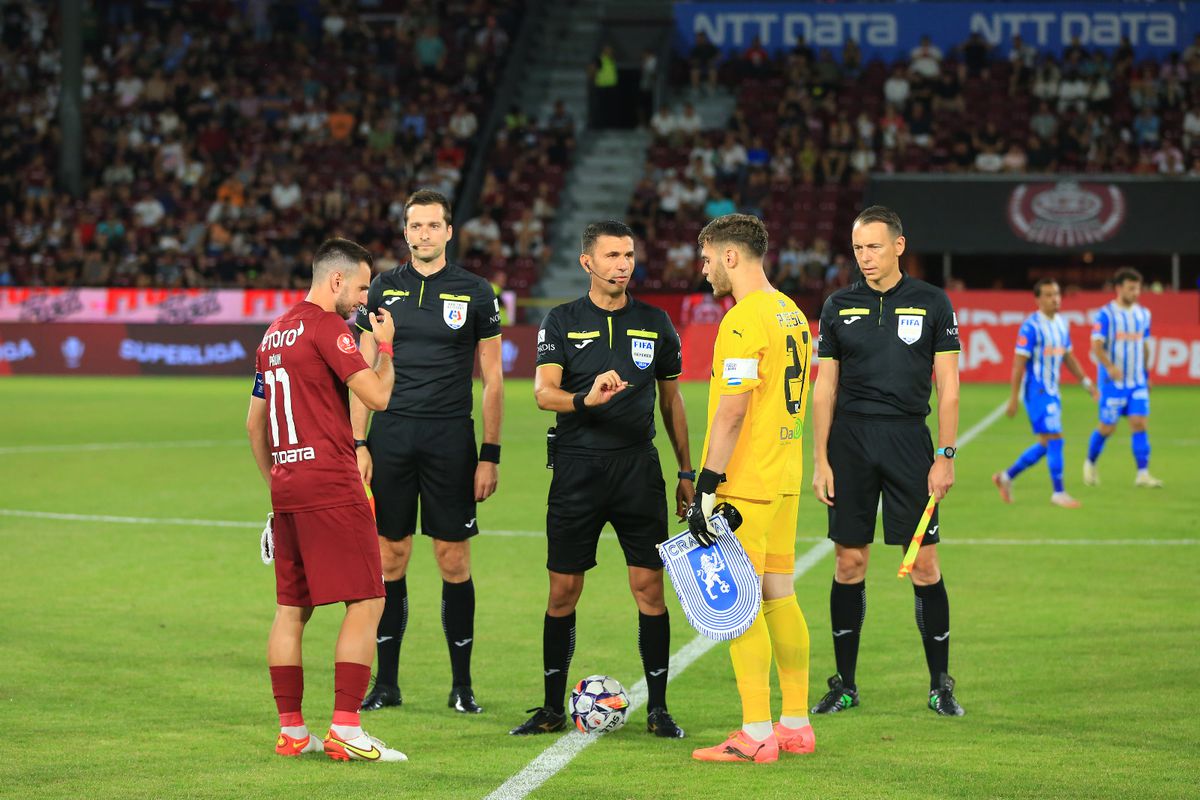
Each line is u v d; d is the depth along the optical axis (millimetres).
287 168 121500
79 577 35000
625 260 22625
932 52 127375
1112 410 50656
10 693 24406
